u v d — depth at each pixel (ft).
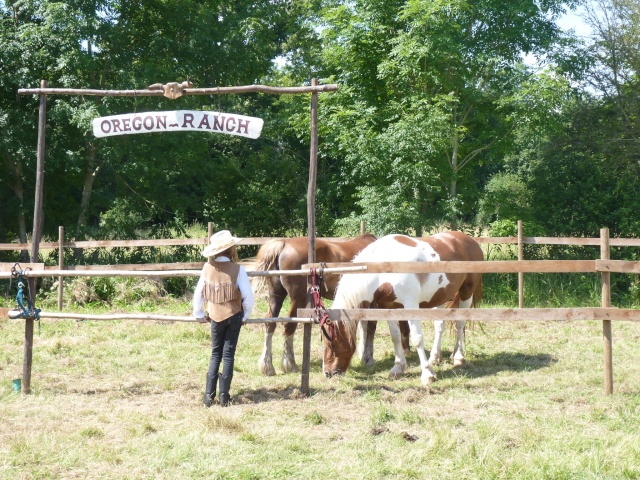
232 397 19.98
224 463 14.44
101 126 20.93
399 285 22.41
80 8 47.70
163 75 49.78
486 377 22.72
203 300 19.77
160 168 52.75
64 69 46.68
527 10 49.75
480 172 90.79
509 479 13.53
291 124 57.11
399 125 44.37
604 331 19.88
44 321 33.32
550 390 20.80
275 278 23.93
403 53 46.29
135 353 26.73
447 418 17.65
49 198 53.01
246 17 57.00
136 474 13.92
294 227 62.13
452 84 49.60
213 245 19.40
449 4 46.70
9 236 55.42
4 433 16.52
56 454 14.98
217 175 60.44
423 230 49.62
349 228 47.19
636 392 20.22
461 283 25.48
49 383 21.76
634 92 53.26
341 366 22.15
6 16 50.14
